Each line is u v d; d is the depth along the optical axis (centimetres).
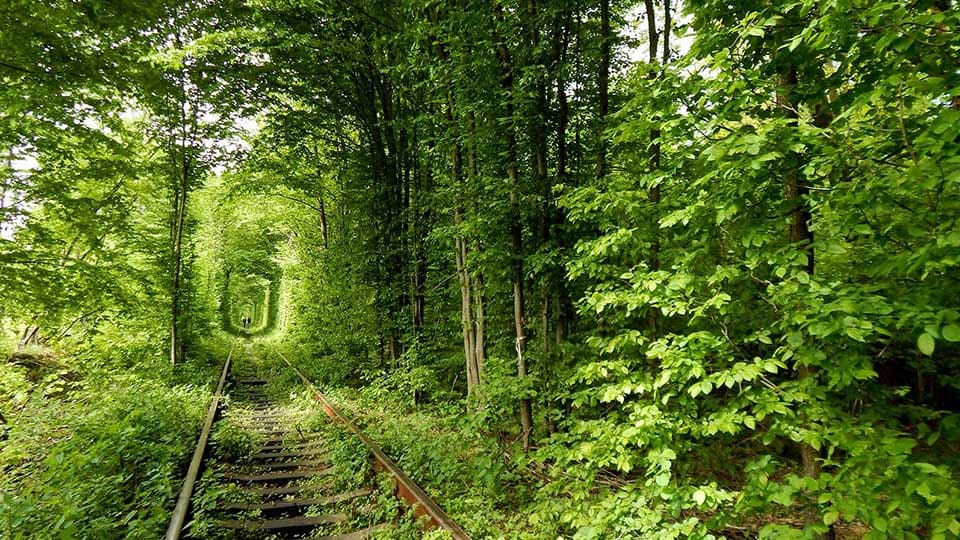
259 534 454
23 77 656
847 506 260
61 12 596
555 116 686
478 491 537
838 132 282
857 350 288
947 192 259
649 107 363
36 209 881
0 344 1163
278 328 4762
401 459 647
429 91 813
